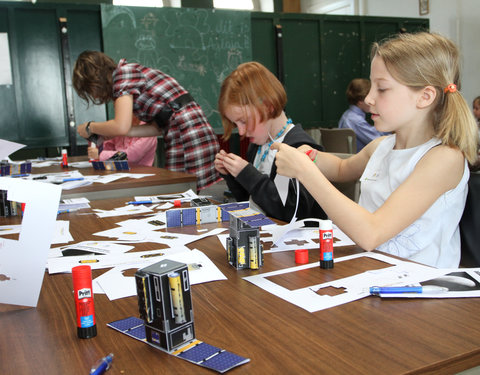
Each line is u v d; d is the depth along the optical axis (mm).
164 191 2180
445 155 1093
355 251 1045
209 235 1234
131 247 1141
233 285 858
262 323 689
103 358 576
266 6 8070
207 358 587
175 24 5203
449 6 6371
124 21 4992
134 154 2973
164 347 616
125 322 711
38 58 4750
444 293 766
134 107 2824
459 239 1207
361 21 6355
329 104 6340
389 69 1107
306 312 723
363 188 1314
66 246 1167
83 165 2988
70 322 726
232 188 1806
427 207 1066
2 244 767
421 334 633
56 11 4746
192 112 2889
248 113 1637
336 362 566
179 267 627
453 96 1097
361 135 4332
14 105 4715
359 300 762
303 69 6113
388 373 536
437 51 1089
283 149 1096
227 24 5461
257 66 1633
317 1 8195
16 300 786
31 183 767
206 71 5422
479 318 677
